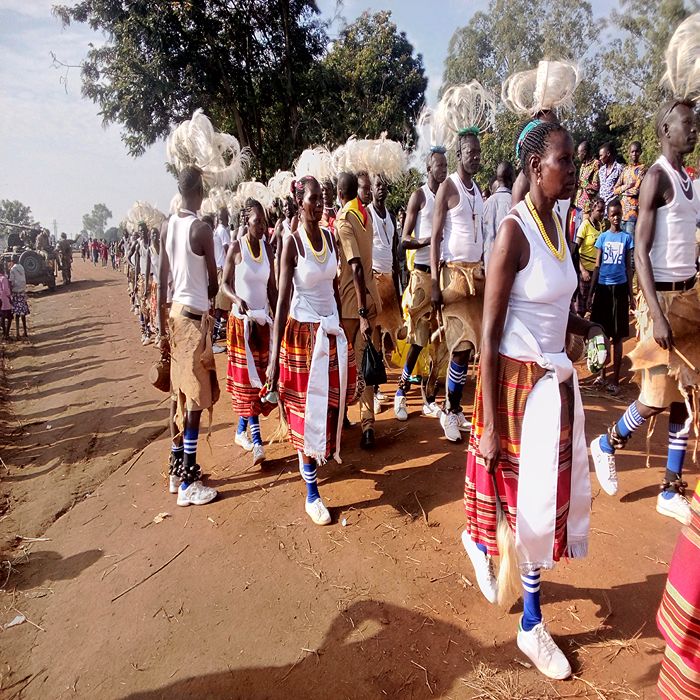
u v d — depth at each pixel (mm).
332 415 3801
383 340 5523
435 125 5125
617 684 2402
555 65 3262
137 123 18578
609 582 2986
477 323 4504
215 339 9234
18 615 3184
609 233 5938
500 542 2502
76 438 6215
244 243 4754
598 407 5578
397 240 6664
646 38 16906
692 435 4734
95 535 3951
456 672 2531
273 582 3219
